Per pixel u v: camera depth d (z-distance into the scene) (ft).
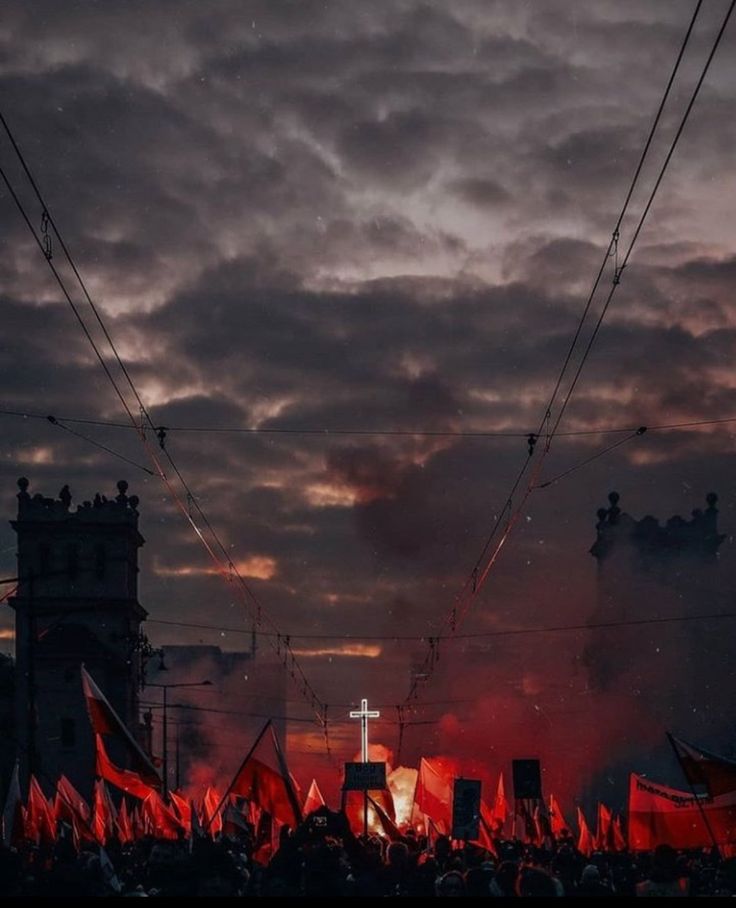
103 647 295.28
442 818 116.88
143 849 91.97
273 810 84.28
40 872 69.51
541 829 111.34
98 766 93.66
